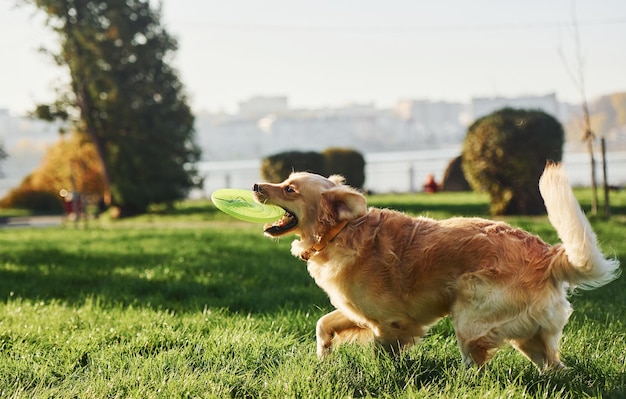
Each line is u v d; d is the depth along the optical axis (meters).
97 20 34.41
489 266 4.83
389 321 5.27
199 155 36.38
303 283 9.72
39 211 44.41
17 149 153.75
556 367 5.00
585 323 6.61
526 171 20.61
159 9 35.03
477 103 164.25
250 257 12.68
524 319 4.77
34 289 9.69
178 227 24.86
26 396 4.76
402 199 29.81
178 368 5.27
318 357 5.48
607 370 5.07
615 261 4.78
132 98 34.47
